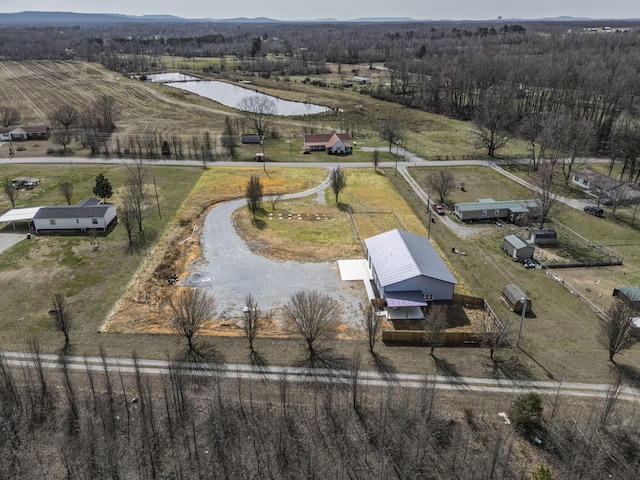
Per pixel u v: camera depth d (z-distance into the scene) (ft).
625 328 129.29
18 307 151.12
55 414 109.70
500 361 131.95
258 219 222.48
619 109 364.17
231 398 115.96
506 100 396.37
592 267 188.03
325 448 102.63
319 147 337.11
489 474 96.43
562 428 108.37
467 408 113.19
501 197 258.78
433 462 99.71
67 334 136.56
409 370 127.65
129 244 194.39
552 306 160.04
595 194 263.49
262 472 97.25
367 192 260.42
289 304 156.46
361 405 114.52
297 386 120.67
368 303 158.61
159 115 440.04
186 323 130.93
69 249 189.67
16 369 124.26
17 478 94.94
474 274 180.24
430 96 491.72
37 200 237.45
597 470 96.58
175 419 109.29
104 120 383.45
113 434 104.83
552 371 128.36
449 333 138.00
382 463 98.48
